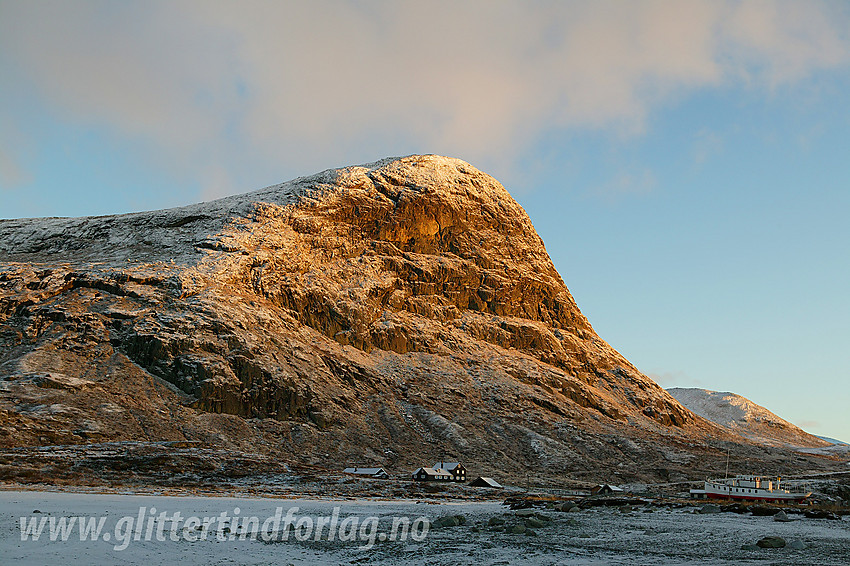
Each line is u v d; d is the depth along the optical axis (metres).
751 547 45.06
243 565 39.53
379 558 42.50
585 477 151.75
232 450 131.25
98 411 133.75
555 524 59.69
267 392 157.62
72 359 150.12
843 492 120.25
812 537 50.38
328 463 140.25
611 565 39.22
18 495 73.88
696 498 103.62
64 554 41.00
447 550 45.38
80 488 89.88
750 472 169.75
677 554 43.03
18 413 124.62
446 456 153.62
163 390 149.50
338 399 166.25
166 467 110.25
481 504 90.44
